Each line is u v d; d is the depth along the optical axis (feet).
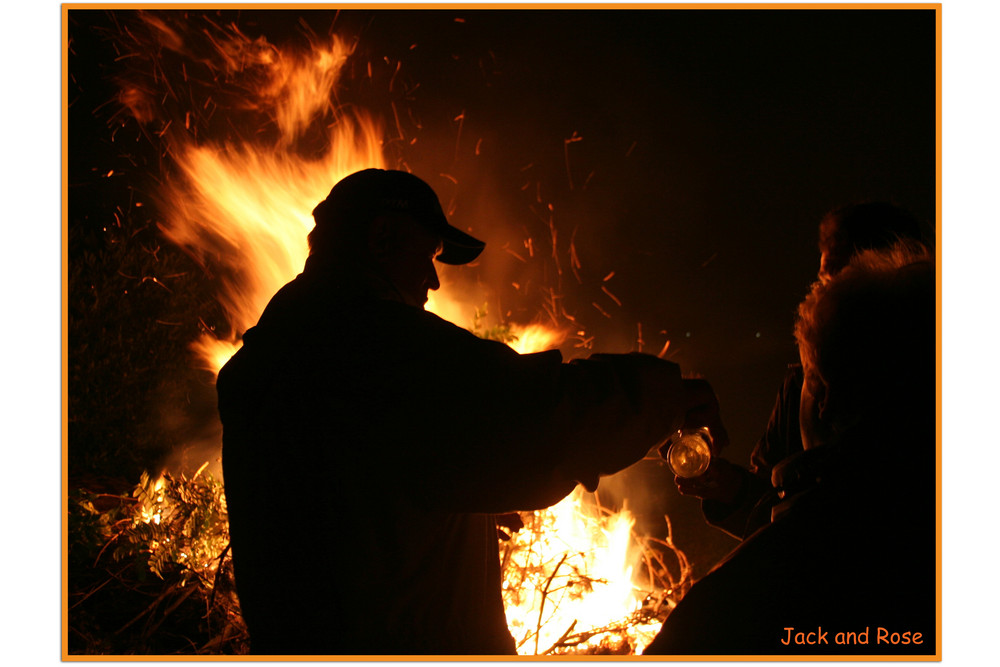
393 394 4.33
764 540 3.94
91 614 7.97
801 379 7.43
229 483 4.83
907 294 3.71
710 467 6.25
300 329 4.75
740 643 3.81
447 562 4.64
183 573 8.40
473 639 4.75
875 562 3.69
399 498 4.37
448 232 5.33
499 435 4.20
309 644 4.46
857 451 3.77
